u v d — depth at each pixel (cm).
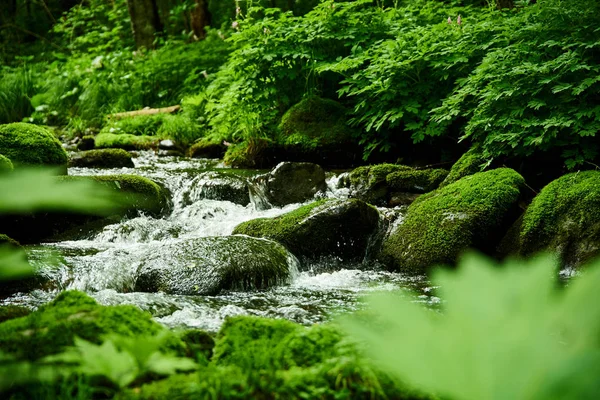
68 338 182
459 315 54
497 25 711
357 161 812
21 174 78
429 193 576
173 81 1241
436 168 722
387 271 516
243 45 905
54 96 1236
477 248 502
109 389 165
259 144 827
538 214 493
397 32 834
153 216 629
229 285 433
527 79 604
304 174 671
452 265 492
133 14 1548
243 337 203
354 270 512
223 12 1811
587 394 48
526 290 53
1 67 1498
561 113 578
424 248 504
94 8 1872
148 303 391
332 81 899
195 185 682
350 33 842
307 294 434
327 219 530
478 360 51
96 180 607
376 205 642
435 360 52
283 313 379
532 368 50
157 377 171
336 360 166
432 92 756
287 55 836
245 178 688
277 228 534
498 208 512
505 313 53
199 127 1039
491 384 50
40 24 2075
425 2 959
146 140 1004
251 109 854
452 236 499
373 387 159
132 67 1296
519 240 494
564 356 50
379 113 743
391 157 796
